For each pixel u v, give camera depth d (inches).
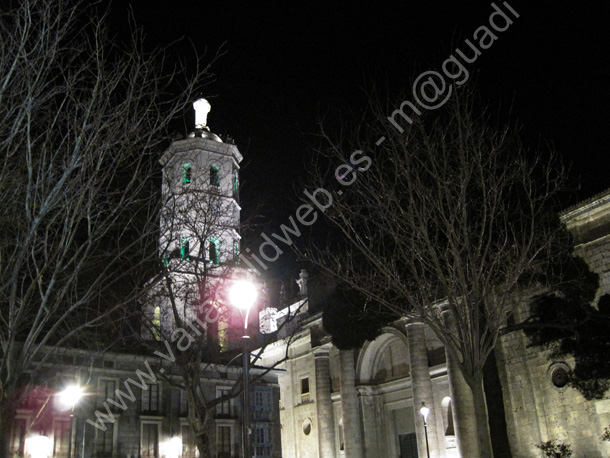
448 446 1446.9
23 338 1094.4
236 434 1449.3
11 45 468.1
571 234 1199.6
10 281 485.4
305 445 1924.2
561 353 1169.4
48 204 486.6
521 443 1223.5
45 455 1015.6
